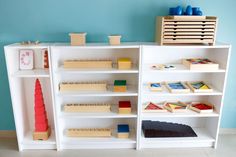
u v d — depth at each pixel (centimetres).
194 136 211
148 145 209
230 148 208
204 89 194
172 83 212
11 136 229
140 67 183
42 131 206
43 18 195
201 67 184
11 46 179
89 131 210
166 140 206
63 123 217
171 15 186
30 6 192
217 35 203
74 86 199
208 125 221
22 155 200
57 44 188
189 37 179
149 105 212
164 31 178
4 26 196
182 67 194
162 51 206
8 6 191
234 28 201
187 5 195
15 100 194
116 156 197
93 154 200
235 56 209
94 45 182
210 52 207
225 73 186
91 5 193
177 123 228
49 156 198
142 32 201
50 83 196
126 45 180
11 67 188
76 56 205
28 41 192
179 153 201
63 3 192
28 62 203
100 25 198
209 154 200
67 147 208
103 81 212
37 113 202
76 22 197
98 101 217
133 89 202
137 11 196
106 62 194
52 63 182
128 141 205
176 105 211
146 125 219
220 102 196
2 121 225
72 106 204
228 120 229
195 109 205
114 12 195
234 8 196
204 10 196
